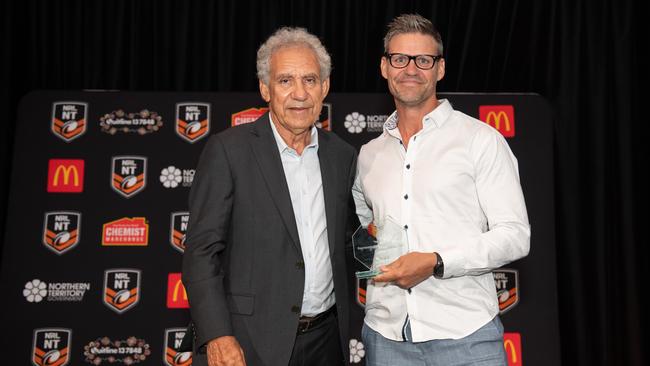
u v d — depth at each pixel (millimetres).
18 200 3020
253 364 1545
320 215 1745
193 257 1518
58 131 3078
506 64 3398
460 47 3428
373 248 1730
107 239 3006
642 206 3338
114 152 3072
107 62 3461
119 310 2953
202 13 3473
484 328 1733
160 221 3027
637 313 3242
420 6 3449
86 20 3457
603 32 3400
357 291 3025
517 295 2998
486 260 1649
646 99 3363
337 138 1962
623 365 3273
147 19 3467
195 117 3107
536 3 3428
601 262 3266
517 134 3092
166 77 3428
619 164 3328
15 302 2941
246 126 1731
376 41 3438
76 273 2973
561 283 3297
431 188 1790
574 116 3367
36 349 2916
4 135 3363
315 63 1688
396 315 1785
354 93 3133
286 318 1576
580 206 3334
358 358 2986
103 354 2926
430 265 1614
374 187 1917
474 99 3115
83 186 3043
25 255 2977
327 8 3445
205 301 1466
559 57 3416
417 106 1881
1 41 3393
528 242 1725
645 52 3387
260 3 3482
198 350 1548
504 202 1755
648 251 3307
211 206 1571
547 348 2957
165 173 3066
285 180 1668
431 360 1748
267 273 1594
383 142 1988
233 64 3432
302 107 1650
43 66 3422
